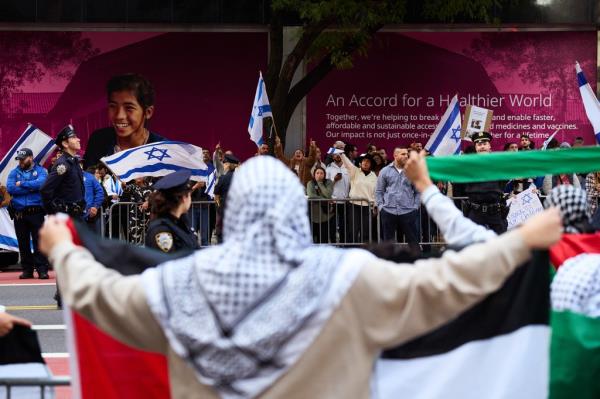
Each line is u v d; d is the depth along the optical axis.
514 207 18.27
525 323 4.06
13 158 21.25
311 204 20.42
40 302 16.14
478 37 30.42
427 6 27.34
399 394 4.06
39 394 5.20
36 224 19.39
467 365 4.07
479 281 3.45
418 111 30.48
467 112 20.89
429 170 5.61
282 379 3.48
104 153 29.84
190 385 3.58
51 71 29.97
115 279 3.73
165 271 3.64
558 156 5.55
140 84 29.34
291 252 3.49
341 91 30.47
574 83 30.42
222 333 3.46
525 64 30.47
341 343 3.48
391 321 3.50
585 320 5.29
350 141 30.52
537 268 4.06
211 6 30.12
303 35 26.91
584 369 5.16
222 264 3.49
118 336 3.71
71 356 4.24
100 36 30.02
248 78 30.41
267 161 3.59
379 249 4.82
